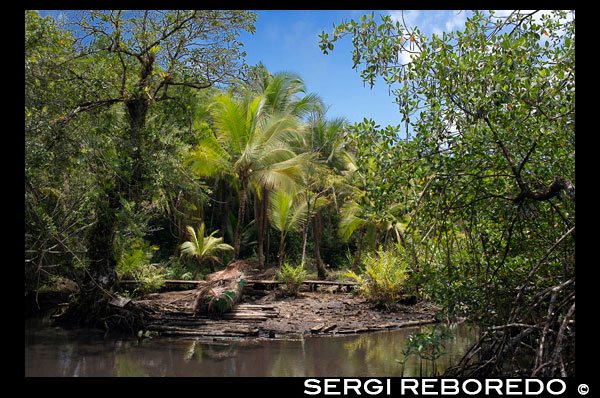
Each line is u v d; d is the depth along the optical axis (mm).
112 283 11023
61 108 8438
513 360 5562
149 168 10156
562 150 5055
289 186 18281
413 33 5242
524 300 5582
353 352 8562
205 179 22156
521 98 4551
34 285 11961
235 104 16891
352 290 16203
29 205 8562
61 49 8898
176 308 12016
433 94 5102
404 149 5273
